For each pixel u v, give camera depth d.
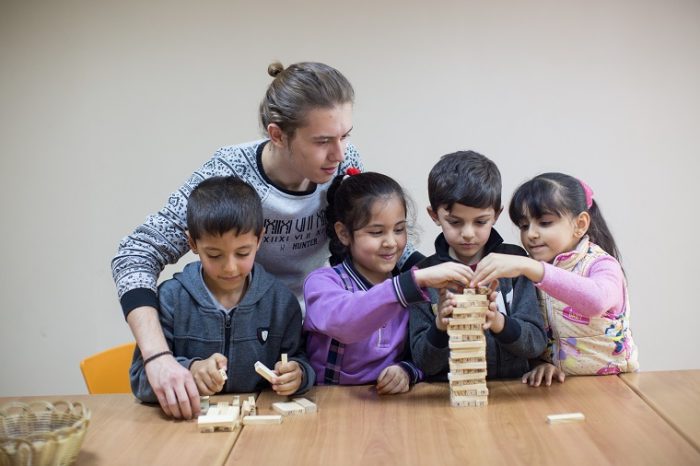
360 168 1.97
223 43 2.80
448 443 1.35
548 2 2.77
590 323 1.72
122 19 2.81
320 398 1.62
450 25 2.78
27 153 2.87
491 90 2.80
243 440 1.40
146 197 2.87
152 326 1.57
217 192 1.60
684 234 2.85
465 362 1.54
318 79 1.63
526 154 2.82
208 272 1.63
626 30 2.78
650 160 2.82
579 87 2.80
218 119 2.83
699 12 2.77
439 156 2.82
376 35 2.79
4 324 2.93
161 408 1.58
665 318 2.88
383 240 1.72
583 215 1.76
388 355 1.75
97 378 2.04
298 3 2.78
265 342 1.70
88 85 2.83
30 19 2.81
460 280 1.53
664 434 1.38
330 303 1.64
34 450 1.21
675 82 2.79
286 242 1.84
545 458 1.28
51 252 2.90
